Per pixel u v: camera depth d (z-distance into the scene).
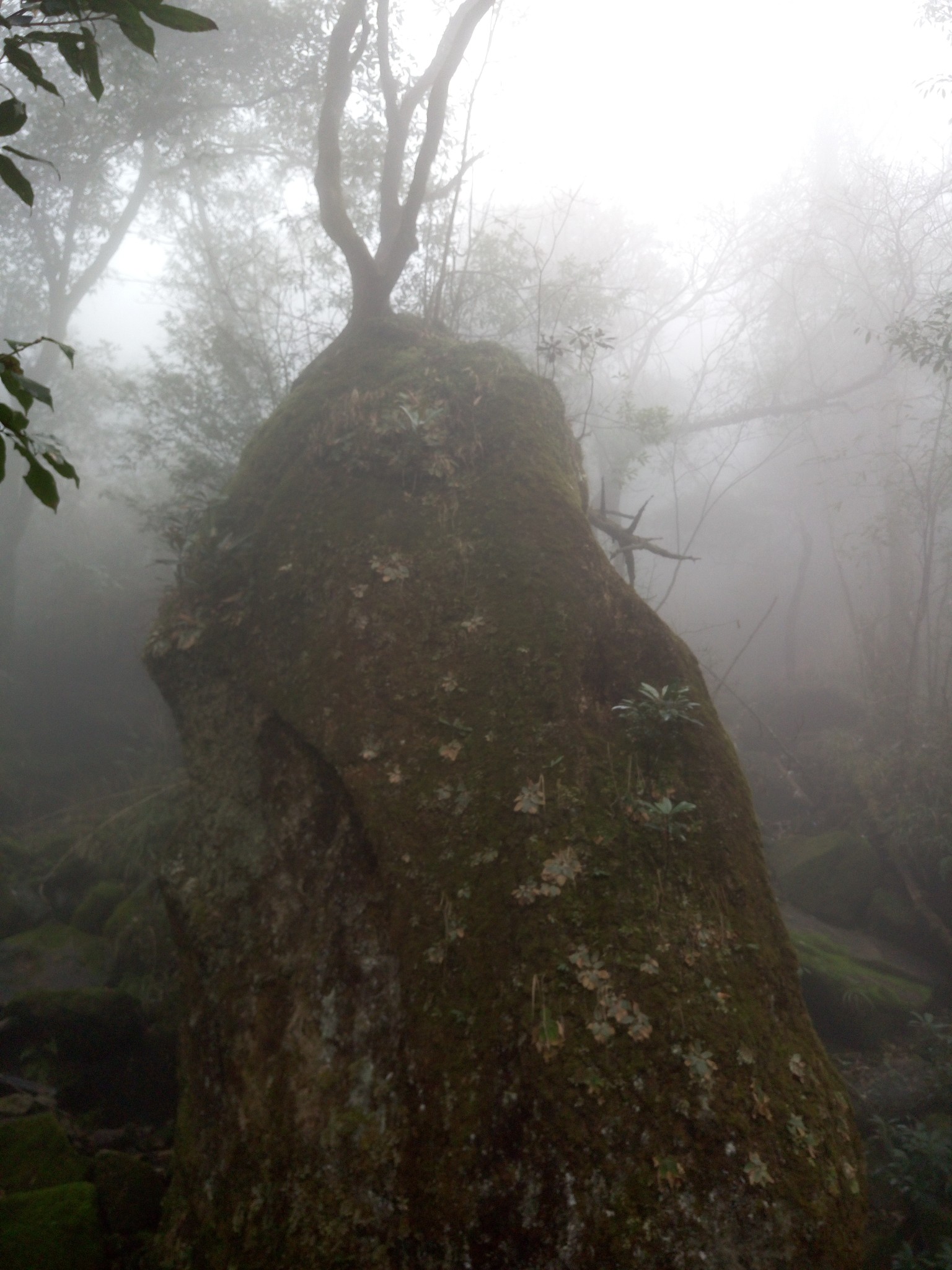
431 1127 2.84
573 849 3.21
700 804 3.43
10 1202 3.44
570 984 2.90
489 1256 2.57
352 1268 2.75
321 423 5.00
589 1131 2.62
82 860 7.38
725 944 3.08
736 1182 2.54
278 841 3.82
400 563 4.21
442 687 3.81
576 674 3.73
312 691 3.97
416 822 3.46
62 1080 5.07
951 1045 5.30
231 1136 3.28
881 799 8.57
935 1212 4.19
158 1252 3.30
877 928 7.35
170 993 5.34
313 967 3.43
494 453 4.56
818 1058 2.98
